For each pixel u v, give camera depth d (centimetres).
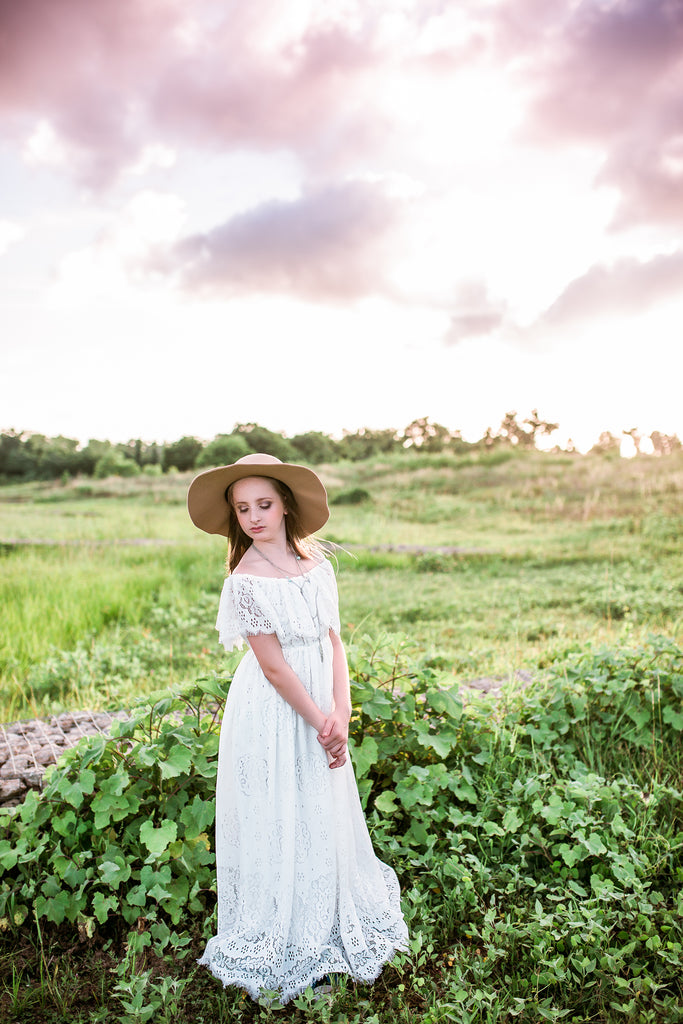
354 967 259
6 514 2173
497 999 245
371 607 888
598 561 1233
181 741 324
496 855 326
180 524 1845
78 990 264
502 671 561
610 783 376
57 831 308
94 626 805
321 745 262
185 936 285
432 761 364
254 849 256
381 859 322
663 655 443
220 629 261
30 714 525
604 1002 245
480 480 2184
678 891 299
